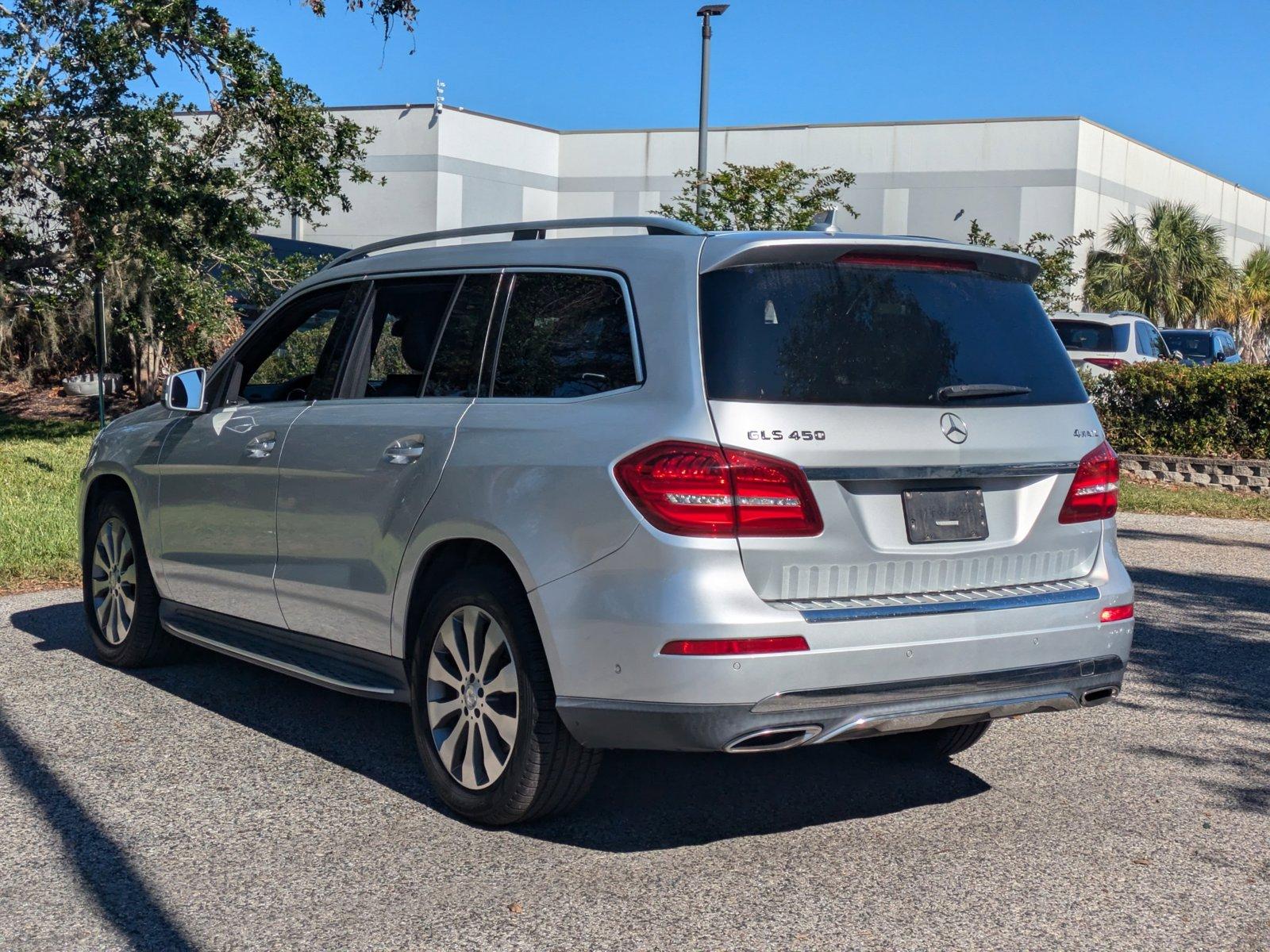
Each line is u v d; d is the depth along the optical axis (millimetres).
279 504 5035
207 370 5809
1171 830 4340
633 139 45562
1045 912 3633
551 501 3855
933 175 43156
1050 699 4035
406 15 14117
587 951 3330
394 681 4559
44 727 5258
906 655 3738
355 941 3369
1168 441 16375
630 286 4023
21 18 14625
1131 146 45719
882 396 3842
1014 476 4074
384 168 43562
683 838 4164
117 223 15570
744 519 3594
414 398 4609
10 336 22531
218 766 4801
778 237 3898
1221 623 8016
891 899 3701
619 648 3660
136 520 6109
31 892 3656
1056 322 19969
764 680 3562
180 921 3482
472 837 4125
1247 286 48750
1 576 8383
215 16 14867
